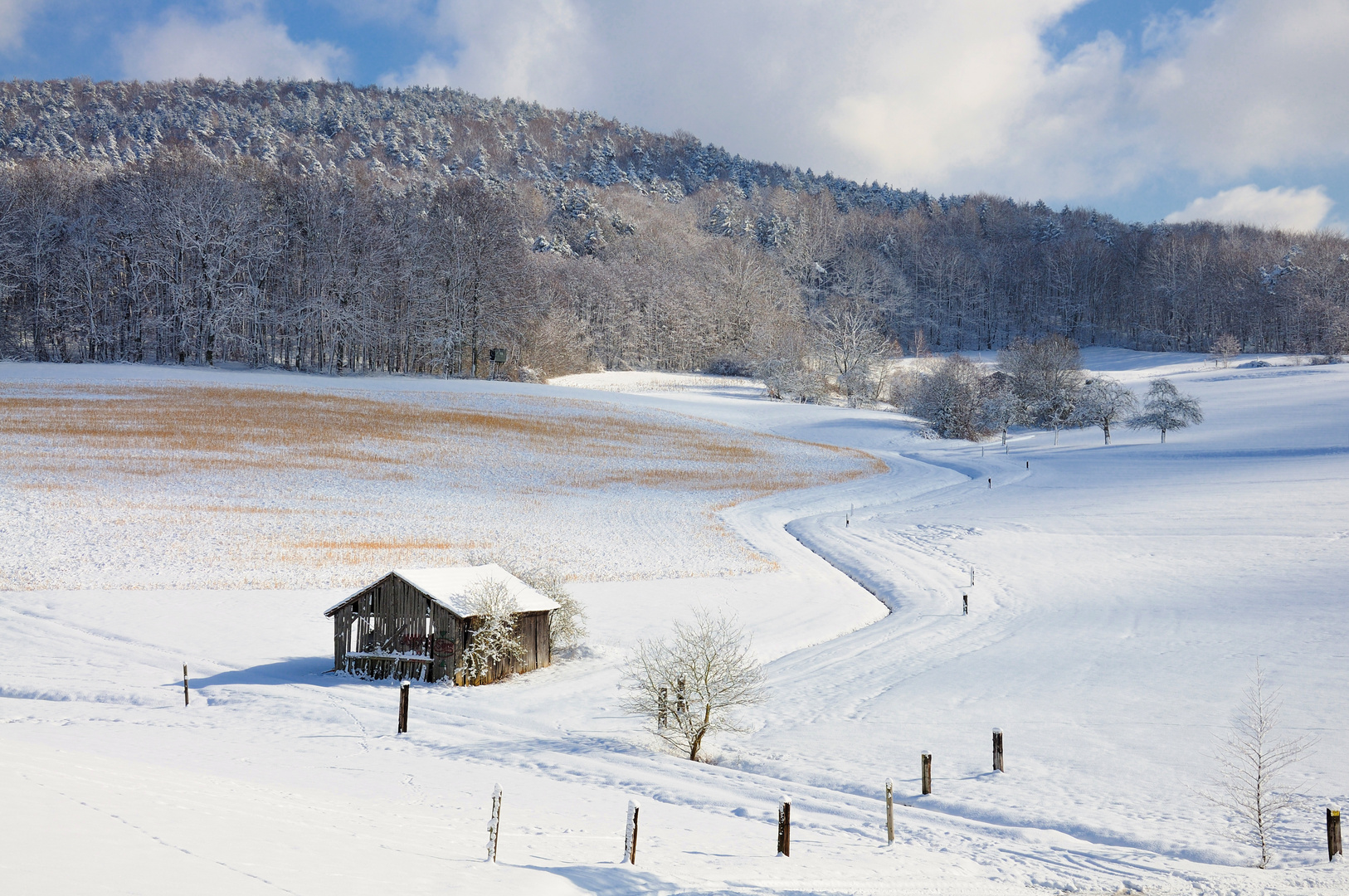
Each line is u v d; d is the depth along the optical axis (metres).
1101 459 77.81
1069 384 107.62
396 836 10.52
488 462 69.75
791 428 101.06
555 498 60.38
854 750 19.83
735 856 12.35
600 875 10.05
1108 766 17.77
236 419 74.19
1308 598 31.59
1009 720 21.38
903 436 100.00
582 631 31.78
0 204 101.00
